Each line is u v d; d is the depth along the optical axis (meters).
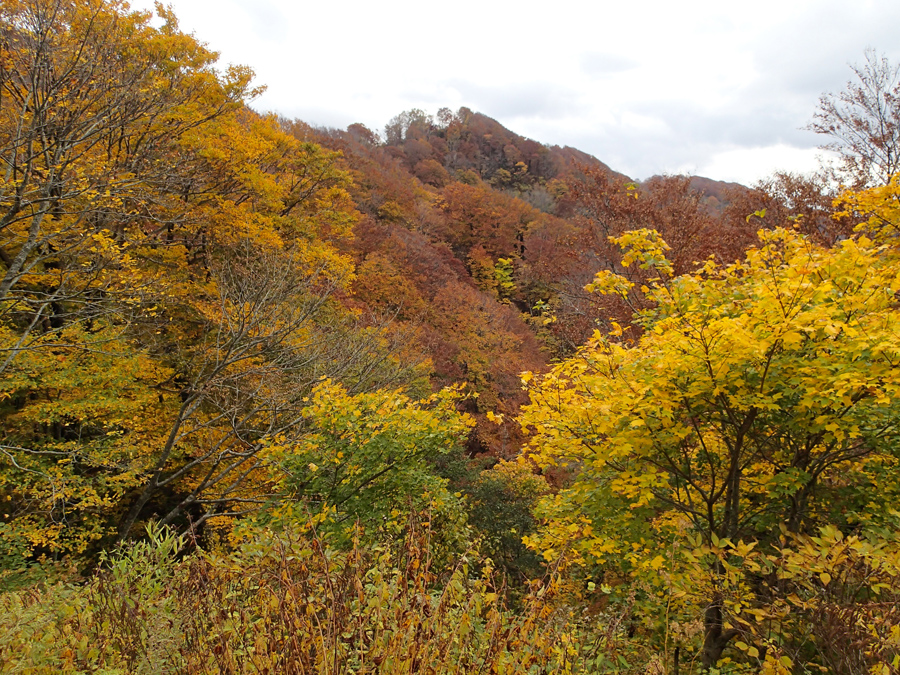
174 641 2.46
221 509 9.27
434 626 2.17
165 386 9.88
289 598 2.24
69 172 7.13
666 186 10.52
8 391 6.96
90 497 7.12
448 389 6.46
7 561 6.38
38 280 8.09
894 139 8.83
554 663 2.41
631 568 4.29
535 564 12.36
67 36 6.68
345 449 6.04
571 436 4.29
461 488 14.18
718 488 4.75
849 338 3.20
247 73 11.24
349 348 8.91
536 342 32.12
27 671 2.32
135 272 7.77
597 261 11.58
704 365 3.47
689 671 3.97
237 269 9.52
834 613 2.52
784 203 10.36
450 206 51.44
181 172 8.80
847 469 4.12
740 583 3.38
